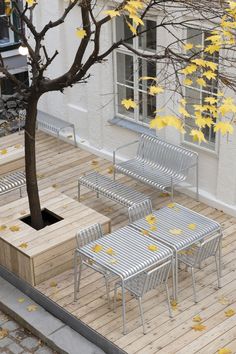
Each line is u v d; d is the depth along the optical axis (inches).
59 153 458.6
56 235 329.4
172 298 311.3
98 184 386.3
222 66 340.8
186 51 370.0
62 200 360.8
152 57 276.8
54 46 453.4
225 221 372.8
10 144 471.2
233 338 287.1
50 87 305.9
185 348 282.2
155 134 407.8
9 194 410.0
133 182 419.2
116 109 431.8
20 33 297.7
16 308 315.6
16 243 323.3
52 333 299.7
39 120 473.4
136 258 291.9
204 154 383.6
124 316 287.1
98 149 452.1
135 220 334.3
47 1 444.5
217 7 290.4
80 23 426.0
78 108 458.3
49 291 318.0
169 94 386.9
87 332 295.3
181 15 351.6
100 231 318.3
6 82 529.7
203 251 305.7
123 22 404.2
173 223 319.3
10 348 298.5
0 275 339.9
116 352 283.9
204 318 299.0
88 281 323.9
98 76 427.5
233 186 371.6
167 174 389.7
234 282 322.3
